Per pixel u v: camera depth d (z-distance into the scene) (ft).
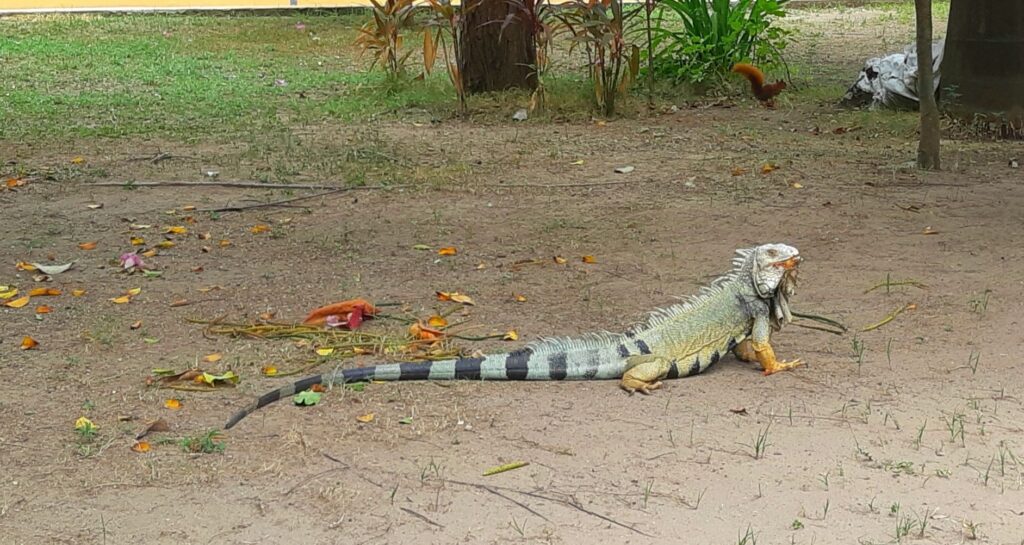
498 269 15.65
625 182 19.17
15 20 40.68
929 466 11.48
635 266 15.71
